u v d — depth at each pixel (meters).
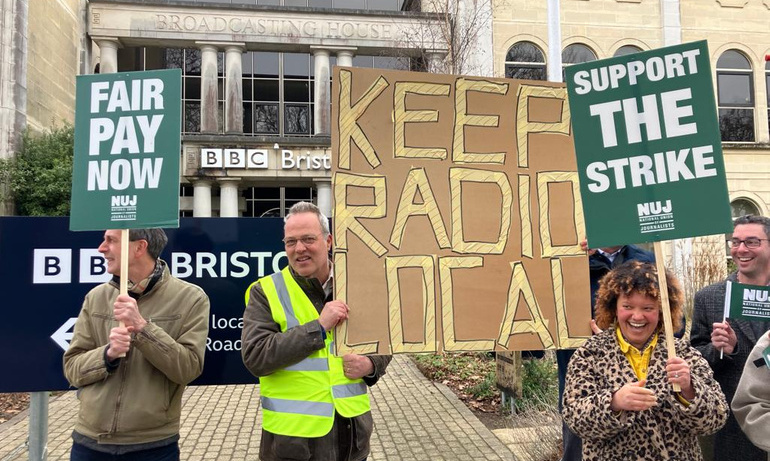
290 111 19.95
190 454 5.19
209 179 17.62
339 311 2.56
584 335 2.83
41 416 3.95
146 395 2.58
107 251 2.72
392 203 2.74
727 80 19.14
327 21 18.48
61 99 17.20
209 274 4.40
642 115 2.46
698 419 2.11
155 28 17.91
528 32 18.06
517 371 5.66
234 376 4.37
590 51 18.59
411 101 2.81
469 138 2.86
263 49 18.81
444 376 7.91
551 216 2.90
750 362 2.39
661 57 2.45
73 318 4.05
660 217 2.40
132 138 2.70
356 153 2.73
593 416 2.16
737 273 3.01
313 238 2.69
